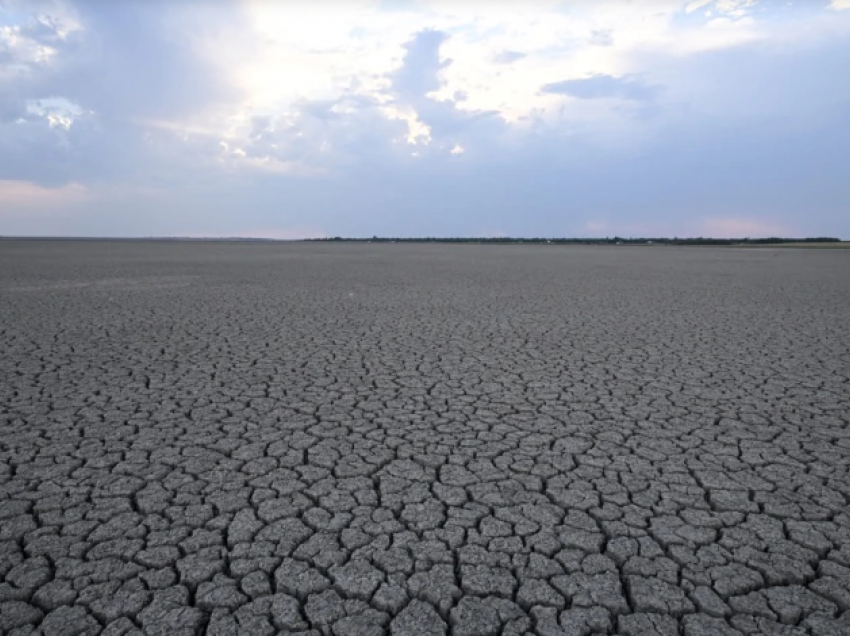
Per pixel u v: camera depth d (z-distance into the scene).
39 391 4.98
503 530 2.77
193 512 2.93
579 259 30.48
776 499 3.10
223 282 15.03
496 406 4.68
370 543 2.65
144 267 21.02
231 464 3.52
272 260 27.34
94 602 2.22
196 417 4.37
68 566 2.46
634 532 2.76
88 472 3.39
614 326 8.45
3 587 2.31
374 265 23.52
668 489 3.22
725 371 5.81
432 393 5.04
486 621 2.13
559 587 2.34
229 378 5.48
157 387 5.14
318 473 3.41
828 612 2.20
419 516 2.90
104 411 4.48
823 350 6.79
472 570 2.44
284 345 6.99
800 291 13.41
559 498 3.10
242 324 8.42
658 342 7.27
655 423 4.29
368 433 4.07
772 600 2.27
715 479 3.35
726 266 23.92
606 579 2.40
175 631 2.07
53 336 7.37
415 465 3.53
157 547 2.61
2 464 3.49
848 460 3.62
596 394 5.02
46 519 2.85
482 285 14.71
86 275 16.92
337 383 5.34
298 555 2.54
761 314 9.64
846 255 37.97
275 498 3.09
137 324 8.31
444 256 33.97
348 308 10.18
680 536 2.73
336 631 2.08
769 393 5.05
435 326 8.39
